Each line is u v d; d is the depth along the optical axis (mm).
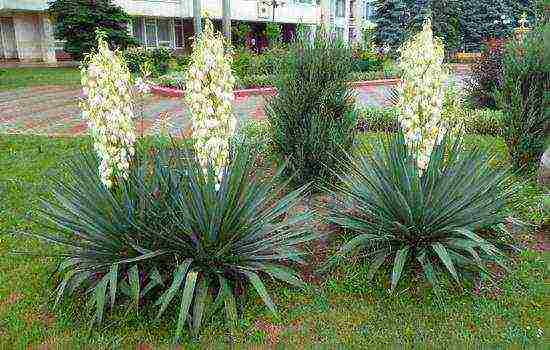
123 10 21125
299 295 4012
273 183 4332
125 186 3758
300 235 4641
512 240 4770
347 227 4449
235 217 3812
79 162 4355
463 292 4012
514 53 6543
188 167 3719
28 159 7465
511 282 4176
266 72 15938
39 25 24562
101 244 3752
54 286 4117
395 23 27141
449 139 4570
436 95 3803
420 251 4109
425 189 4078
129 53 18156
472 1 27906
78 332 3561
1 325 3637
